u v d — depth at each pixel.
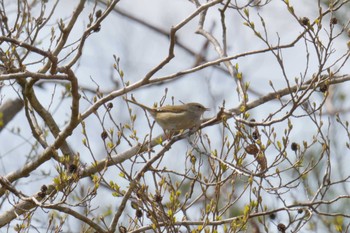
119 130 10.87
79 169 10.70
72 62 10.94
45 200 10.48
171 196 10.22
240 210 14.27
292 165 10.70
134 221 10.91
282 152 10.55
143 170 10.56
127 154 12.67
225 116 10.66
